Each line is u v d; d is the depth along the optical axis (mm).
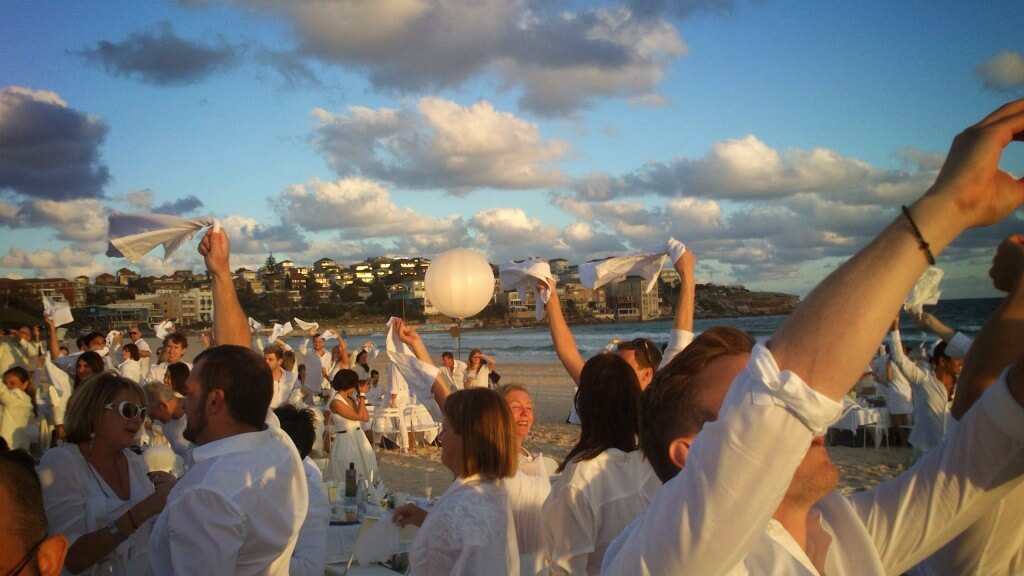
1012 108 808
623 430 2912
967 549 1547
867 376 13789
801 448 782
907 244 756
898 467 10555
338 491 5781
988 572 1528
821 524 1266
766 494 797
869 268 768
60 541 1462
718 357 1171
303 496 2762
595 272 3750
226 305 3146
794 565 1022
